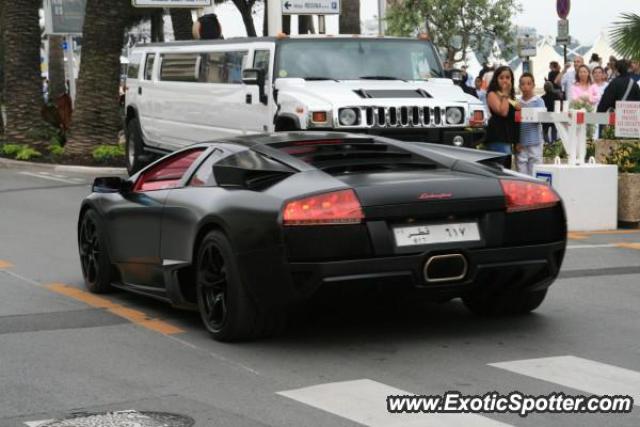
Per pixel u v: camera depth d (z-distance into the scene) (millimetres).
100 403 6895
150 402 6898
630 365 7598
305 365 7758
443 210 8016
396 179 8125
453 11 30203
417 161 8797
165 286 9383
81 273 12086
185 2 28453
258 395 7004
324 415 6527
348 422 6375
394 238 7918
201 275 8688
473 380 7254
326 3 26234
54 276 11883
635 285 10781
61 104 30953
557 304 9812
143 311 9828
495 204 8203
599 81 23188
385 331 8789
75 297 10602
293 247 7828
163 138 21281
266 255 7953
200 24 23406
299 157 8727
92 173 25844
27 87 30156
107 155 27281
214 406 6781
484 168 8641
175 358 8039
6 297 10648
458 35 30344
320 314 9461
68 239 14867
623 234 14859
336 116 16281
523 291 8766
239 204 8227
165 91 21047
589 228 15320
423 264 7945
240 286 8211
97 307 10062
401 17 30297
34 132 29953
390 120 16547
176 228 9055
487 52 30953
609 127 17312
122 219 10062
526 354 7953
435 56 18406
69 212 18047
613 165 15422
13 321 9461
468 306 9406
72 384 7363
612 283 10891
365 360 7863
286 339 8562
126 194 10195
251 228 8047
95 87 27875
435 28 30516
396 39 18281
